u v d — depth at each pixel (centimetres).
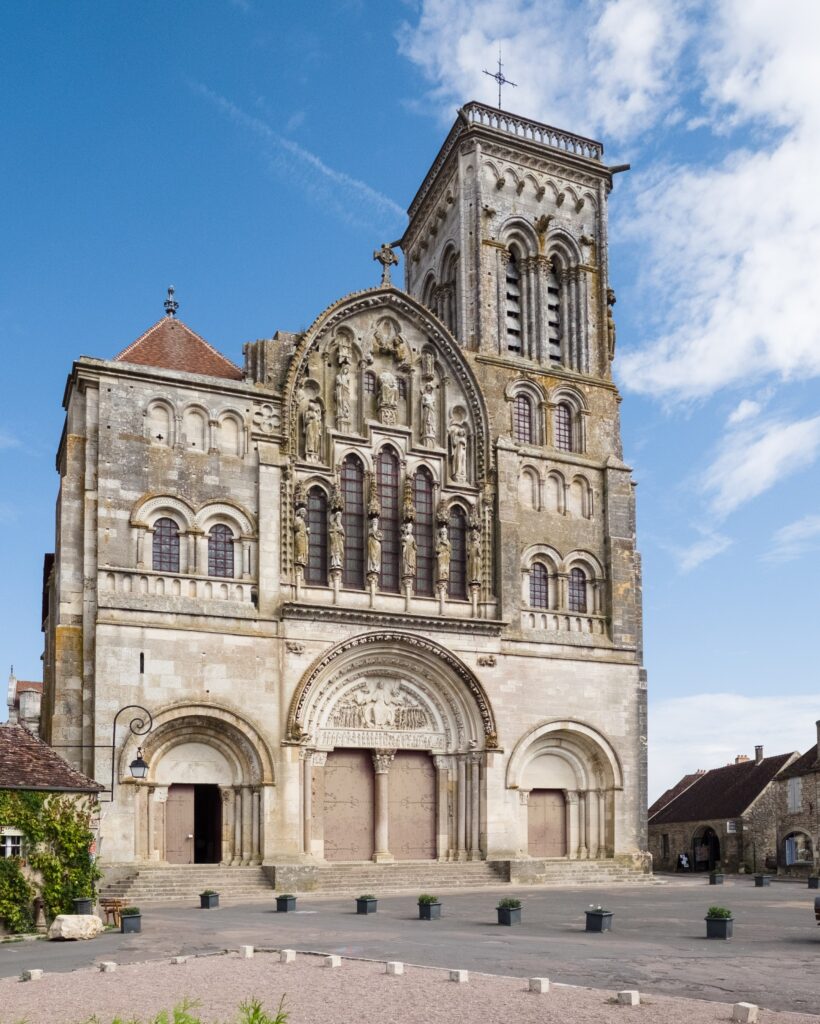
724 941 3098
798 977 2433
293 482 5459
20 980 2503
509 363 6209
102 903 3831
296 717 5119
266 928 3438
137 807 4741
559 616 5994
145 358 5462
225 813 5041
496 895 4728
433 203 6994
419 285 7200
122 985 2378
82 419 5159
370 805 5450
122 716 4784
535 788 5819
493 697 5641
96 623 4838
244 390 5425
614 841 5819
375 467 5694
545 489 6128
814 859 6969
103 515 4997
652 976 2450
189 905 4312
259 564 5247
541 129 6694
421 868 5197
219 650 5047
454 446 5931
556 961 2678
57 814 3825
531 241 6494
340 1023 1947
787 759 7738
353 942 3064
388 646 5469
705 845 8256
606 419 6450
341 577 5519
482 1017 1981
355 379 5784
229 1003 2142
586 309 6562
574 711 5869
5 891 3603
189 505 5191
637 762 5988
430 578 5772
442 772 5609
